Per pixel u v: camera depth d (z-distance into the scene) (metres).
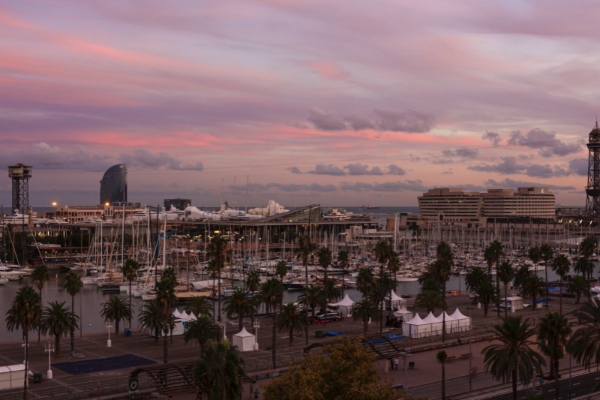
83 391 102.88
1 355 133.25
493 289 181.62
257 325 141.12
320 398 67.56
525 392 103.25
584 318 91.12
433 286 188.12
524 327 85.00
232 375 77.62
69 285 155.12
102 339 150.12
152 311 142.12
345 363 71.38
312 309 170.12
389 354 117.44
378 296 171.50
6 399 100.00
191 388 95.62
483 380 111.00
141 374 115.44
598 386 87.12
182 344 144.50
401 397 73.50
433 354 132.75
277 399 71.12
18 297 106.19
